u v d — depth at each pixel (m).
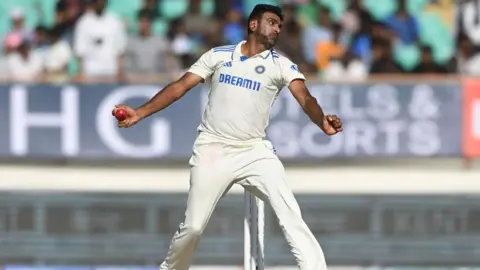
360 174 45.03
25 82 44.34
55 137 44.44
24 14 46.62
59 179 44.94
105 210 43.06
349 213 43.25
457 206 43.28
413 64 46.62
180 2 46.94
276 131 44.25
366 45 46.41
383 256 42.97
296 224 21.33
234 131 21.64
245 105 21.58
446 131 44.59
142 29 45.62
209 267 42.09
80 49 45.97
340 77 45.62
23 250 42.66
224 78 21.69
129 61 45.66
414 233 43.09
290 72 21.55
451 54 47.09
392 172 45.12
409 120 44.50
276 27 21.72
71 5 46.47
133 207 43.12
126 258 42.69
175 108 44.53
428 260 43.09
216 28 46.22
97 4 46.12
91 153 44.53
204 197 21.92
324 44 46.00
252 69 21.59
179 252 22.61
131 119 21.30
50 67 46.16
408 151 44.53
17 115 44.31
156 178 44.97
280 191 21.45
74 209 43.00
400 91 44.50
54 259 42.66
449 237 43.16
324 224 43.12
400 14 47.03
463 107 44.69
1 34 46.69
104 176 44.97
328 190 44.72
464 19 47.19
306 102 21.19
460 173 45.22
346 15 46.66
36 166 45.00
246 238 23.55
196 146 22.00
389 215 43.19
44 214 42.91
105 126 44.56
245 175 21.73
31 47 46.41
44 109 44.41
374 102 44.47
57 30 46.41
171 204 43.22
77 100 44.47
